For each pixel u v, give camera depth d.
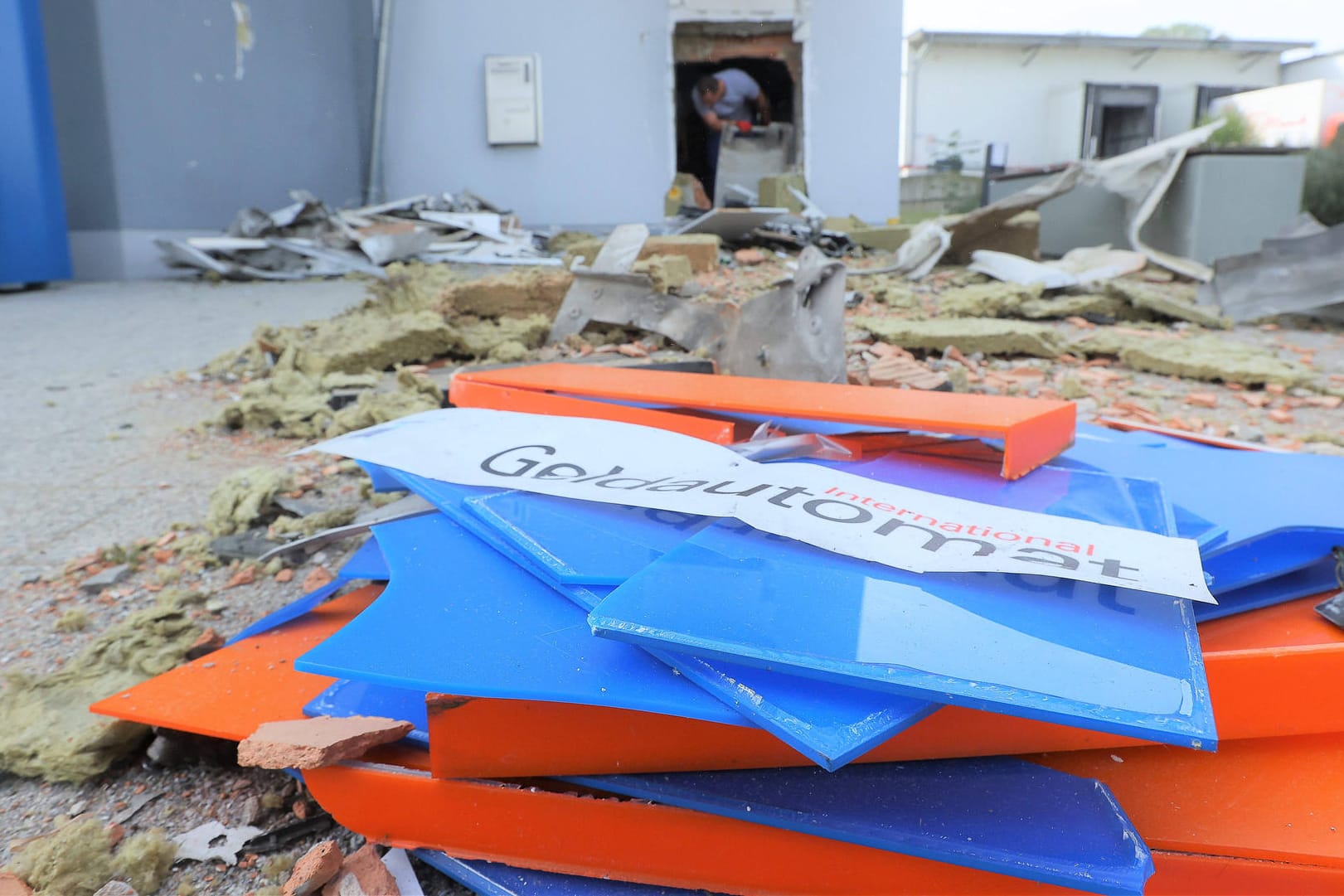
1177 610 1.07
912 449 1.88
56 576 2.06
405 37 11.56
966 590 1.11
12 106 7.70
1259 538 1.45
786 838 1.02
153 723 1.29
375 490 2.37
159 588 2.01
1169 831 1.02
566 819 1.08
